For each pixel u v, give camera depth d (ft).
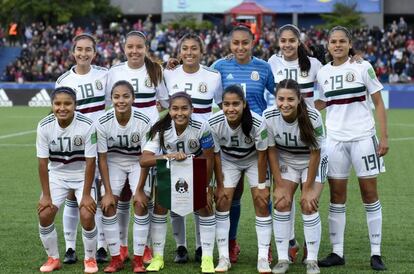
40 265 23.94
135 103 26.23
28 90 107.55
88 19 144.05
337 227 24.30
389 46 118.21
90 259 23.24
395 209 33.55
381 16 135.95
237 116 22.62
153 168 24.00
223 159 24.21
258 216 23.53
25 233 28.58
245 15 126.93
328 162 24.23
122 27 131.64
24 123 78.74
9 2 136.26
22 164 48.67
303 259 24.89
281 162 23.88
